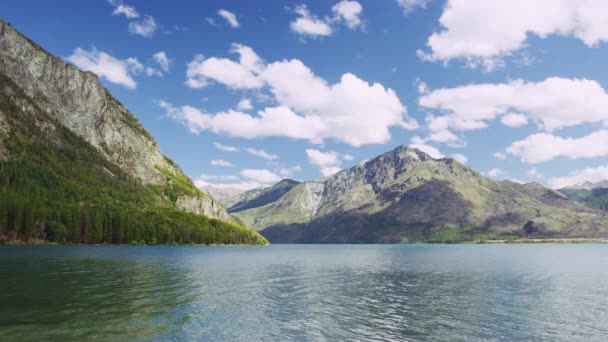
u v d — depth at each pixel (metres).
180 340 35.22
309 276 88.88
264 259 153.75
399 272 101.75
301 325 41.72
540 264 135.12
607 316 47.44
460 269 112.44
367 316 46.41
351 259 168.25
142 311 45.75
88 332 36.72
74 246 198.62
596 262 146.75
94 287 62.44
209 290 63.38
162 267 99.69
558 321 44.72
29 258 114.75
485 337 38.31
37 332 36.28
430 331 40.09
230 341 35.44
